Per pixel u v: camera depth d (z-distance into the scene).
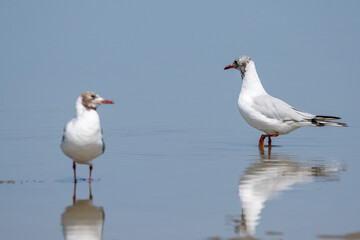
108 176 14.09
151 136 19.52
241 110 18.45
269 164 15.30
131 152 16.89
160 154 16.64
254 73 18.50
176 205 11.71
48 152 16.86
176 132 20.25
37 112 24.45
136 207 11.62
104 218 11.00
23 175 14.20
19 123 21.84
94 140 12.64
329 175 14.06
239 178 13.79
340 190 12.70
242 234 10.12
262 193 12.52
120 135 19.72
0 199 12.17
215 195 12.37
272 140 19.06
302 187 12.96
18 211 11.41
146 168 14.87
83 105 12.57
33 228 10.50
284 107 18.00
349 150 17.16
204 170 14.62
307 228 10.34
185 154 16.66
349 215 10.99
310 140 18.95
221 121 22.48
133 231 10.33
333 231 10.18
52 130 20.47
